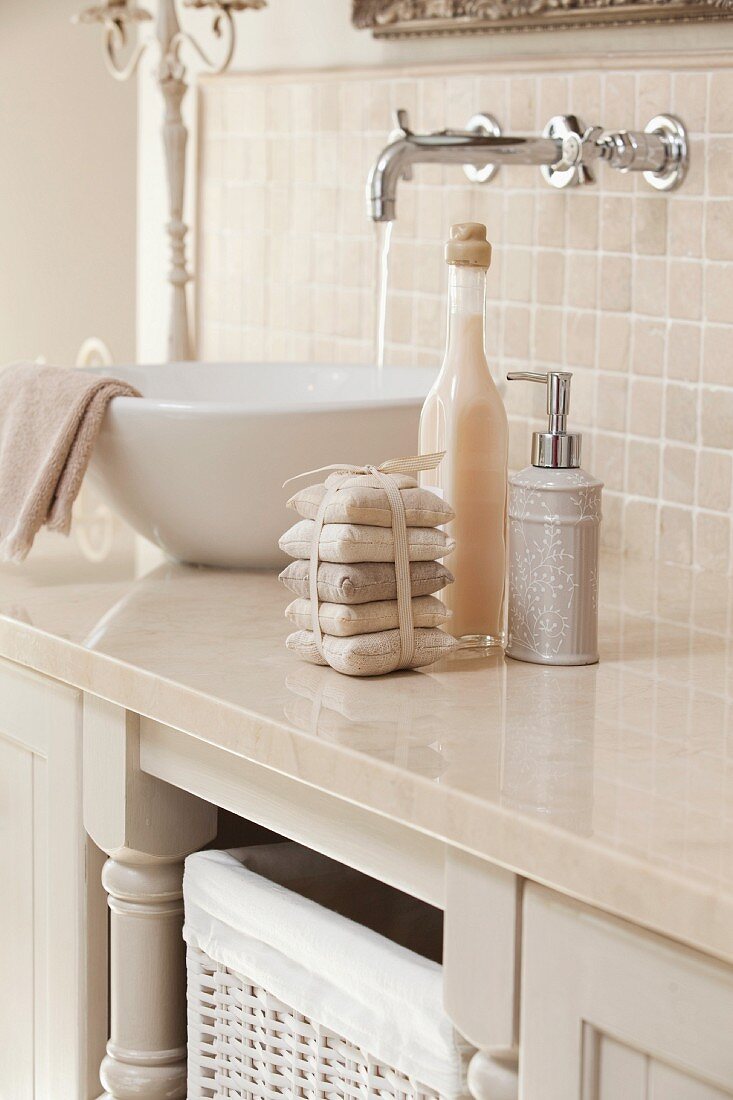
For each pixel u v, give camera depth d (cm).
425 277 174
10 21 260
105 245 245
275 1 193
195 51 208
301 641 104
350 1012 96
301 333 194
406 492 103
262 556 138
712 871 69
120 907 117
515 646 108
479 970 84
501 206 163
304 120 190
